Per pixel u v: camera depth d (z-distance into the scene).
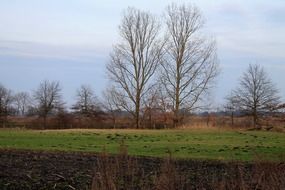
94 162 18.86
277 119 56.09
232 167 11.43
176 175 9.23
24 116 74.06
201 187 11.93
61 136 35.78
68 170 16.25
